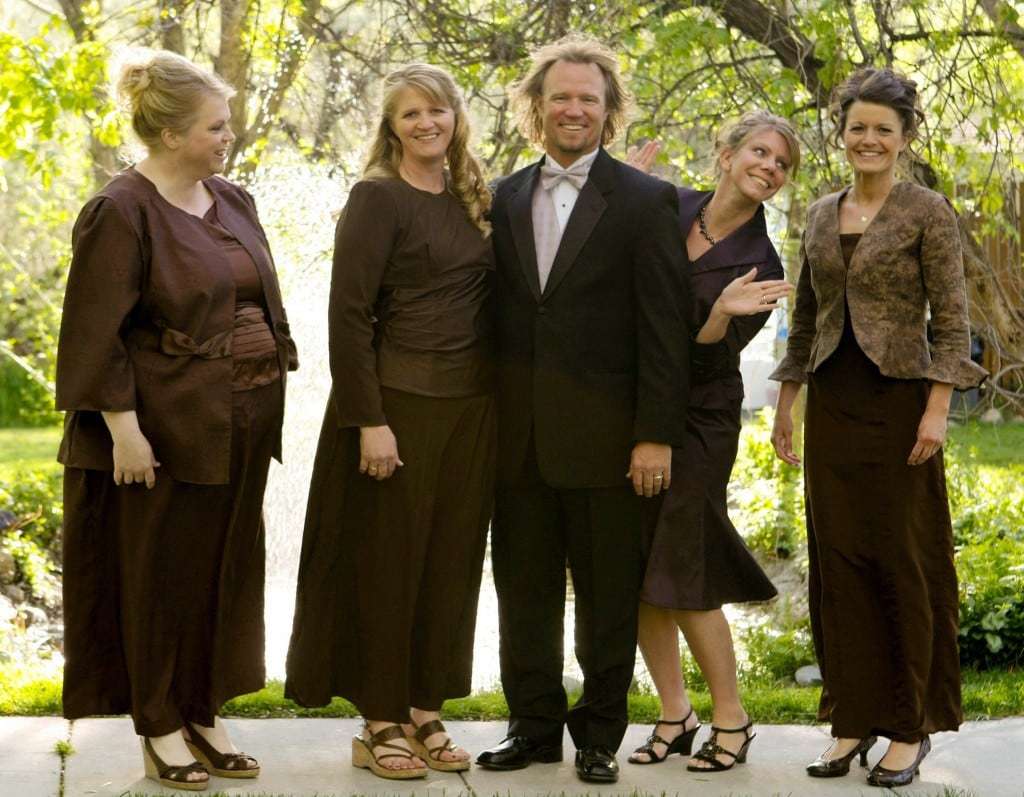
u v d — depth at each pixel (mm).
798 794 3693
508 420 3799
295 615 3908
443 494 3809
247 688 3822
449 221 3746
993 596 5590
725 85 6539
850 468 3803
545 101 3752
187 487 3627
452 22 7012
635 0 6438
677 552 3807
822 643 3957
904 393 3770
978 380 3688
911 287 3754
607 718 3816
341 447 3807
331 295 3703
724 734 3936
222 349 3609
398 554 3773
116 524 3656
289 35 8211
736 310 3691
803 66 6520
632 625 3816
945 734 4246
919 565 3816
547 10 6680
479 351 3773
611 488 3754
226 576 3727
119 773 3744
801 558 7648
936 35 6410
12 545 7301
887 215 3754
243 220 3775
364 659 3809
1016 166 7289
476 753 4023
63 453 3637
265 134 8445
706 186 6996
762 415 10633
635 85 6477
